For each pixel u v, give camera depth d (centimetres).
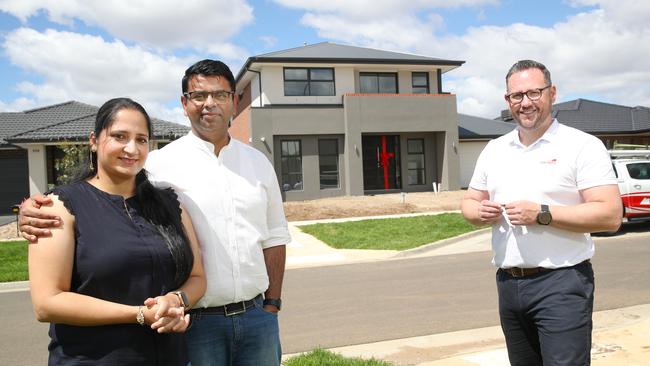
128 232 231
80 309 212
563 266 298
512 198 321
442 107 2441
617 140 3047
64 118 2645
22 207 221
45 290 212
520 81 312
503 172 329
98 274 221
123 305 219
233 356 289
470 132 2772
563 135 313
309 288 870
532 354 326
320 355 484
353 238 1383
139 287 228
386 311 703
